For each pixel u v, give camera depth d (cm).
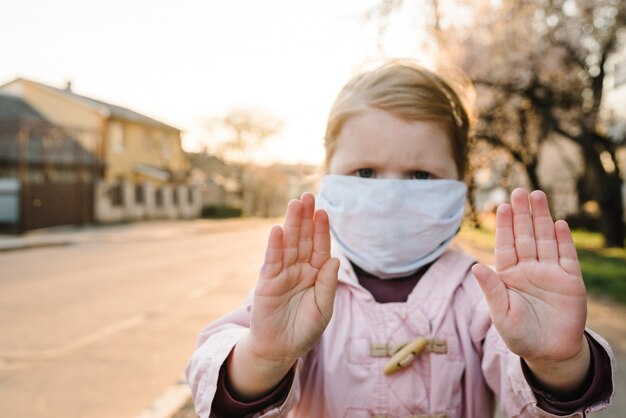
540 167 3038
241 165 5153
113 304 729
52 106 3122
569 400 106
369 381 127
